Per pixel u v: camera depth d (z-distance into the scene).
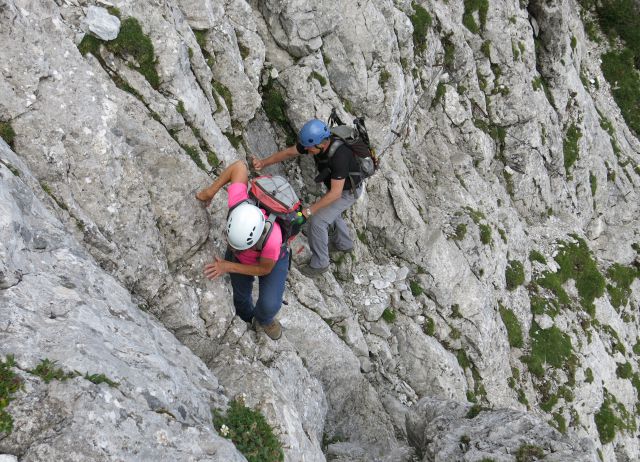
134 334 5.87
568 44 20.77
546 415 15.52
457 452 7.98
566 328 17.25
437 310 13.76
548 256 18.86
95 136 6.59
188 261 7.54
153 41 7.57
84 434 4.41
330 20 11.05
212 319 7.64
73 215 6.30
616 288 20.55
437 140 15.82
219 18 9.22
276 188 7.05
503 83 17.58
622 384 18.17
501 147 18.12
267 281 7.70
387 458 9.55
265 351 8.38
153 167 7.23
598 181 22.70
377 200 13.18
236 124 9.74
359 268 12.85
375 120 12.52
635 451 17.41
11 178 5.52
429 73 15.21
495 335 14.80
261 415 6.84
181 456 4.96
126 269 6.72
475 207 15.70
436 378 12.88
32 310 4.95
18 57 6.22
